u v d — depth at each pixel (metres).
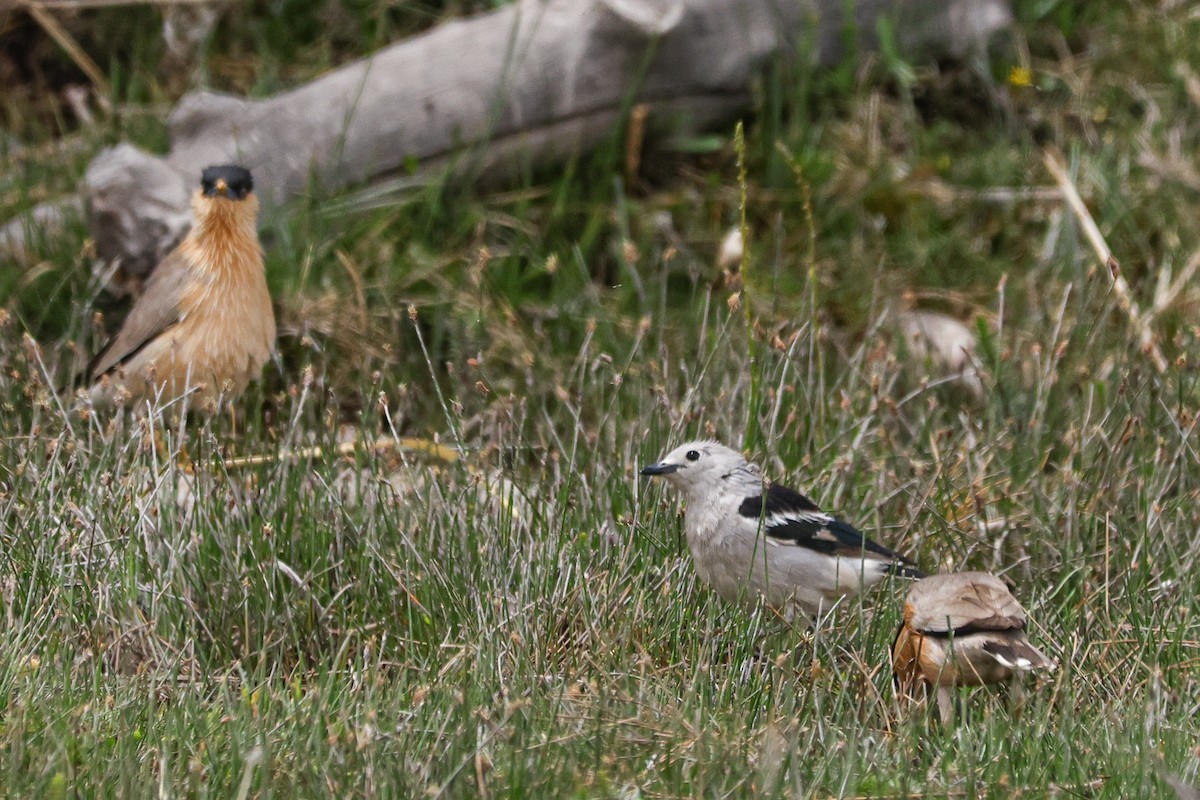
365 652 8.84
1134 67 16.62
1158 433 11.15
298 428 11.04
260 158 14.36
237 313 11.86
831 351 13.77
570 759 7.27
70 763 7.07
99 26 16.66
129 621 9.12
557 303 13.93
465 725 7.46
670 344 13.45
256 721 7.63
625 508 10.41
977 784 7.31
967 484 10.91
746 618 9.33
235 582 9.41
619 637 8.88
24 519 9.61
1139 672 8.95
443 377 13.33
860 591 8.82
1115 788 7.29
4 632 8.66
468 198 14.66
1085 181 15.40
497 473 10.84
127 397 10.68
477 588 9.40
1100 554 10.12
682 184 15.36
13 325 12.75
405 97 14.45
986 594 8.29
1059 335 12.56
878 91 16.06
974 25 16.08
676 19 14.58
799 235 14.86
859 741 7.75
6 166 15.38
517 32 14.66
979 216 15.25
